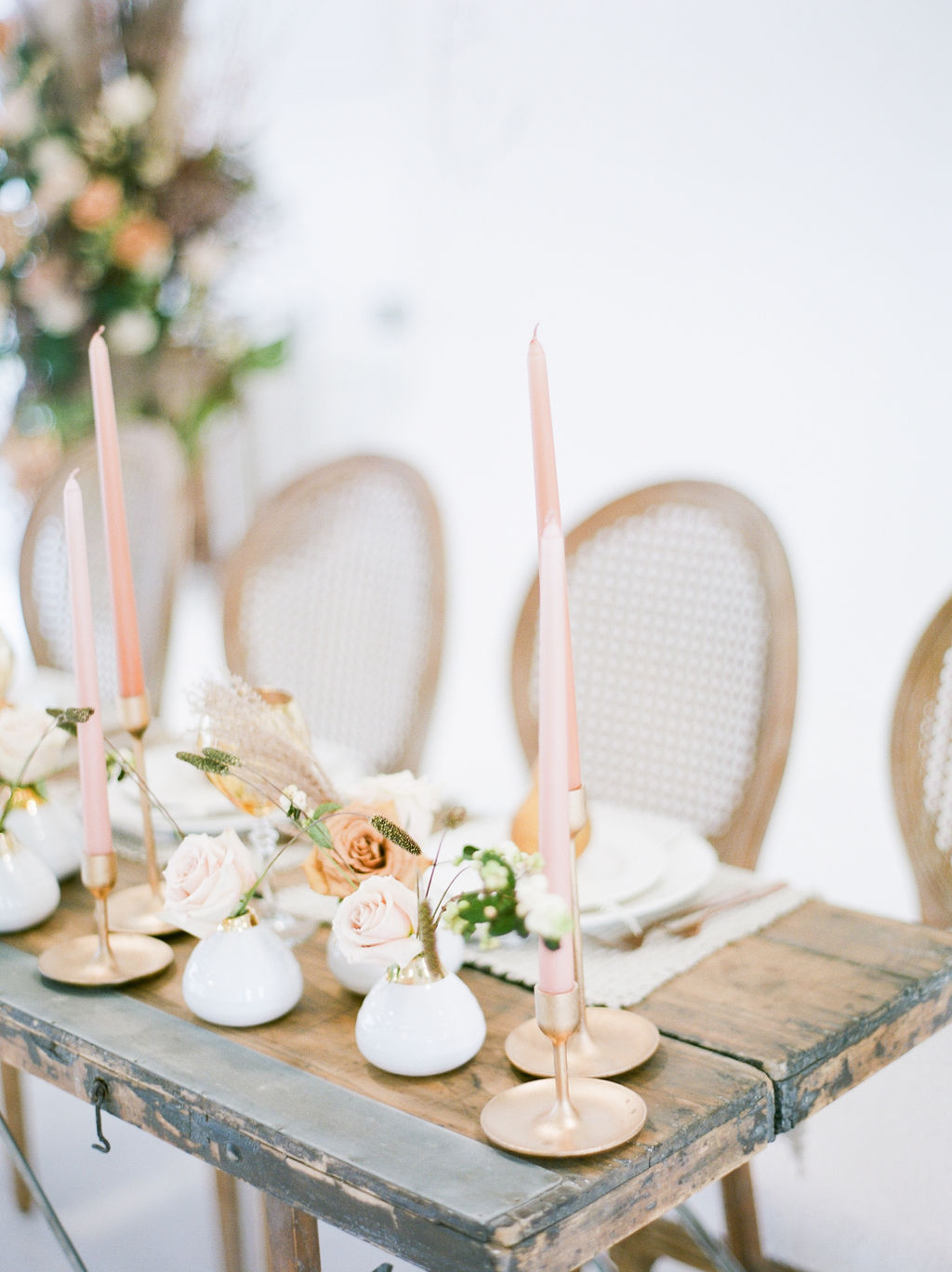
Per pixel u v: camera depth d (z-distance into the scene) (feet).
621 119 10.84
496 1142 2.18
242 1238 4.48
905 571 9.45
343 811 2.58
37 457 11.93
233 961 2.73
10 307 11.46
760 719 4.48
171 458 6.75
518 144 11.64
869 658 9.62
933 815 4.02
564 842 2.04
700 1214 3.83
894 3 9.06
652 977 2.89
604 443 11.42
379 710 5.81
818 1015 2.67
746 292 10.23
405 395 12.87
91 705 2.85
